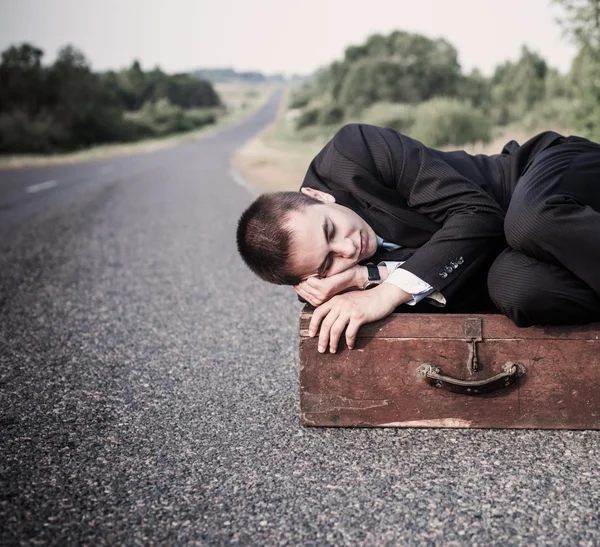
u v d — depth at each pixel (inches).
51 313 154.4
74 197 429.7
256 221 81.4
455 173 86.2
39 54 1818.4
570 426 82.7
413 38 1827.0
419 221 87.7
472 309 91.3
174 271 198.8
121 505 68.8
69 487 73.0
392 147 87.1
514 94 1434.5
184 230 277.7
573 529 61.6
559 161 84.1
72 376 111.0
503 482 70.7
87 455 81.0
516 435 82.3
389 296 82.4
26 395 102.7
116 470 76.8
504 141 581.9
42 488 72.9
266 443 82.8
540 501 66.6
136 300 164.7
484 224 83.2
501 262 80.7
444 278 82.7
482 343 81.7
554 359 81.4
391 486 70.7
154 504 68.9
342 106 1716.3
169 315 149.7
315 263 79.9
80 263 215.2
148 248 238.8
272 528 63.6
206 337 132.0
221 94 6835.6
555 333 80.6
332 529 63.0
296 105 3319.4
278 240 79.0
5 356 123.3
